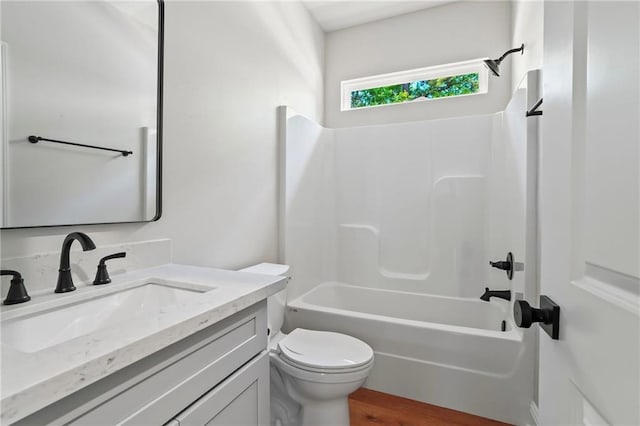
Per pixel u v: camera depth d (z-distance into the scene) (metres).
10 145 0.86
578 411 0.49
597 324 0.43
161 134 1.28
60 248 0.98
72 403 0.52
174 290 1.04
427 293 2.46
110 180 1.11
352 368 1.33
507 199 2.02
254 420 0.99
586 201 0.47
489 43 2.45
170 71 1.34
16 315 0.74
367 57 2.82
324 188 2.72
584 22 0.48
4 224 0.85
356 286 2.68
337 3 2.53
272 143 2.08
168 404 0.69
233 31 1.72
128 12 1.17
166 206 1.33
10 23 0.86
